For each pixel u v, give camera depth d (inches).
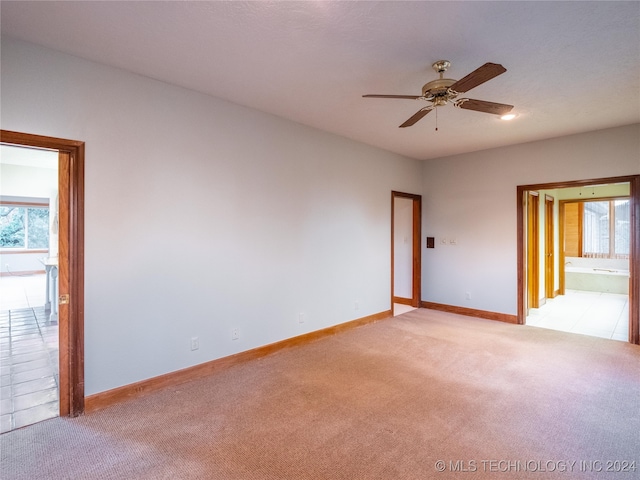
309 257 159.6
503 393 107.6
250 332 136.7
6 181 307.0
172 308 115.1
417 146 194.2
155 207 111.1
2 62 85.7
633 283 154.2
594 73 105.6
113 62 100.0
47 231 388.2
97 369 99.9
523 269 188.1
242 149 133.4
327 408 98.9
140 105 107.9
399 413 96.0
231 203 130.3
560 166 174.1
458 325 187.6
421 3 73.1
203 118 122.2
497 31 83.7
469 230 209.0
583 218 311.6
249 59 98.1
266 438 84.6
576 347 150.5
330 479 70.7
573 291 295.7
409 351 146.0
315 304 162.7
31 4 73.6
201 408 99.2
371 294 193.8
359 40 88.0
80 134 96.9
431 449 80.2
